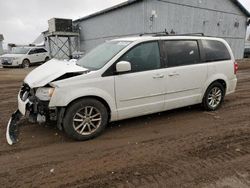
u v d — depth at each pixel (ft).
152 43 16.38
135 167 11.54
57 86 13.47
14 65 65.26
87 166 11.67
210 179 10.55
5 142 14.26
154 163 11.88
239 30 87.35
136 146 13.76
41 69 16.26
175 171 11.16
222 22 80.28
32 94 14.55
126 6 64.69
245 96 25.27
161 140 14.53
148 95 16.14
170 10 64.44
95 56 16.83
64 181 10.48
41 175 10.94
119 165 11.73
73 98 13.70
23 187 10.06
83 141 14.47
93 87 14.25
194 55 18.19
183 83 17.54
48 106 13.64
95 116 14.74
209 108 19.80
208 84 18.99
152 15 60.70
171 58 16.99
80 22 87.92
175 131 15.90
